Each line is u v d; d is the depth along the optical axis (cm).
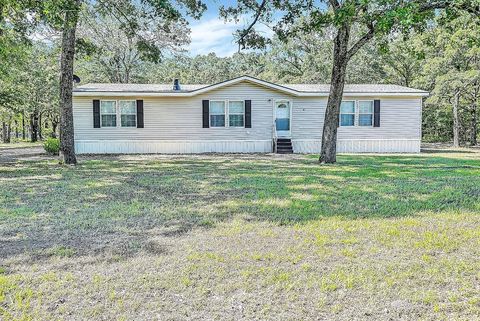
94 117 1612
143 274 335
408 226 469
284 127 1706
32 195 695
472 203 589
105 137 1630
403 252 382
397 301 287
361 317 267
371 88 1739
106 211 566
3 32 1156
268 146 1692
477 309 274
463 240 414
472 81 1959
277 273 334
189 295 298
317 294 298
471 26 1362
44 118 3909
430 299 288
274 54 3256
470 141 2380
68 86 1191
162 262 362
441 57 2064
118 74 2828
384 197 650
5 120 2944
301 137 1706
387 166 1140
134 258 373
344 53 1167
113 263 361
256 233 449
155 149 1652
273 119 1681
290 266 350
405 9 835
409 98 1711
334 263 356
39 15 941
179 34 2288
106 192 723
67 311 275
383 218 511
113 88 1642
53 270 345
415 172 984
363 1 867
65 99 1194
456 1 930
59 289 307
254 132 1683
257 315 270
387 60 2594
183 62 2647
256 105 1672
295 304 284
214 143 1673
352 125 1708
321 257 371
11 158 1461
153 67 3566
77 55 1452
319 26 1110
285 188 748
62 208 587
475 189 704
